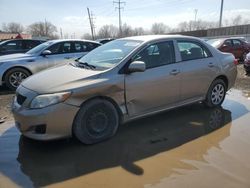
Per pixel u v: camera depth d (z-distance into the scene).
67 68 5.09
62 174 3.84
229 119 5.79
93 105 4.54
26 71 9.31
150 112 5.28
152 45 5.28
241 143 4.69
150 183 3.60
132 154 4.36
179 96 5.65
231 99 7.33
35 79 4.76
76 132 4.45
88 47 10.23
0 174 3.86
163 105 5.44
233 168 3.91
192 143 4.71
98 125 4.66
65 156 4.30
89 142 4.61
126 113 4.93
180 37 5.76
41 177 3.78
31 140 4.88
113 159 4.21
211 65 6.11
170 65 5.42
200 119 5.79
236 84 9.43
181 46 5.71
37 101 4.26
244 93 8.11
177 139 4.87
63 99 4.25
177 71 5.48
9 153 4.42
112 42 5.79
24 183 3.65
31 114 4.23
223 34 44.00
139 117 5.14
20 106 4.46
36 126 4.26
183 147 4.57
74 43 10.02
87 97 4.45
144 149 4.52
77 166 4.03
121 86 4.76
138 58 5.04
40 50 9.68
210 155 4.30
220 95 6.53
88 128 4.56
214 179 3.66
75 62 5.54
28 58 9.33
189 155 4.31
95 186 3.56
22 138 4.98
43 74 4.92
